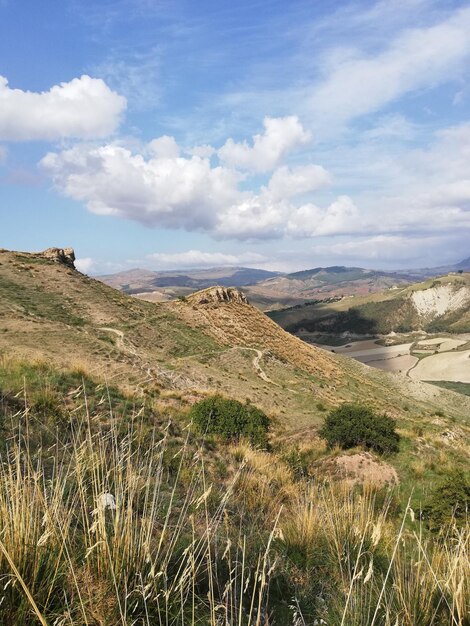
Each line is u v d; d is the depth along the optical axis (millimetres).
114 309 57625
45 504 3002
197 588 3350
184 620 2924
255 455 11211
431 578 3572
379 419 19172
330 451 18391
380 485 14164
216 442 12070
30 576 2693
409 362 186000
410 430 22719
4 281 53969
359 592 3643
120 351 35219
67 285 59625
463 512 9039
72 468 5008
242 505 6422
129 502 3363
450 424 28797
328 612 3473
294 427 26531
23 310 45375
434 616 3176
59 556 2795
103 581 2889
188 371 41344
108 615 2660
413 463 16562
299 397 42219
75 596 2764
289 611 3385
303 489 8102
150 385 23125
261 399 37625
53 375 12016
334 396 49375
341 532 4934
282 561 4137
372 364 188500
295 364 61531
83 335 37188
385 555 4609
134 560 3086
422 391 85312
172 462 7703
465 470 16188
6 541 2730
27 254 65250
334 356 100500
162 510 4836
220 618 2832
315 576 4156
